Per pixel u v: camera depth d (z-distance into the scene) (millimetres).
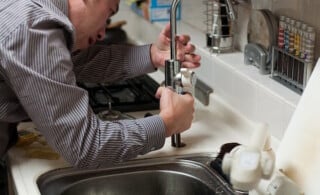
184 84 1399
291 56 1406
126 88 1908
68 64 1235
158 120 1315
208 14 1880
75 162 1265
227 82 1640
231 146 1378
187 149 1463
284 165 1201
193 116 1529
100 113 1650
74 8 1331
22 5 1211
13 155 1436
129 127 1292
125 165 1410
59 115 1215
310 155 1147
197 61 1576
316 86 1190
